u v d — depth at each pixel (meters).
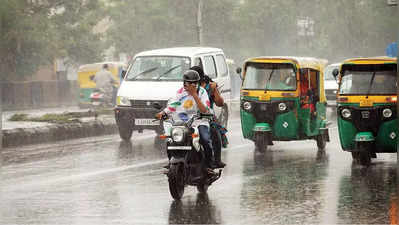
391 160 27.31
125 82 36.81
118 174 24.06
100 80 64.81
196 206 18.16
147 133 40.69
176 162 18.59
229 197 19.44
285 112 29.73
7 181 22.75
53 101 90.44
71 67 108.69
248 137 30.59
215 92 20.09
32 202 18.94
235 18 101.69
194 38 99.94
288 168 25.25
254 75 30.55
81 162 27.56
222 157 28.77
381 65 25.52
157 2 98.56
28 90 84.94
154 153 30.45
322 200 18.81
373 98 25.05
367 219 16.34
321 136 31.44
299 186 21.17
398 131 24.34
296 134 30.03
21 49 79.06
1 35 75.75
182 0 99.69
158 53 37.97
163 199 19.22
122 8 98.38
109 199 19.27
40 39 78.38
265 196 19.52
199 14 87.88
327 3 116.44
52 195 20.02
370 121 25.05
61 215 17.16
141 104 35.62
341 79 25.91
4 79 81.50
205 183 19.86
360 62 25.73
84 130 39.75
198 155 19.23
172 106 19.50
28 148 33.12
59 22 84.94
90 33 88.31
